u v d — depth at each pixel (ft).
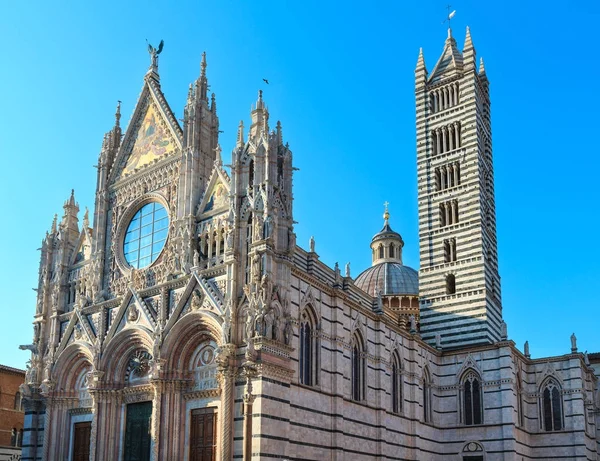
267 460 180.96
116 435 220.43
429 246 322.55
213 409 199.62
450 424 289.74
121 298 233.14
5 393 319.06
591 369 335.67
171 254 225.56
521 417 294.66
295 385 200.75
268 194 203.31
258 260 196.75
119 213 253.24
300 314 210.18
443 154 331.16
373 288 374.22
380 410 242.37
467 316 303.27
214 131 240.73
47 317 259.39
